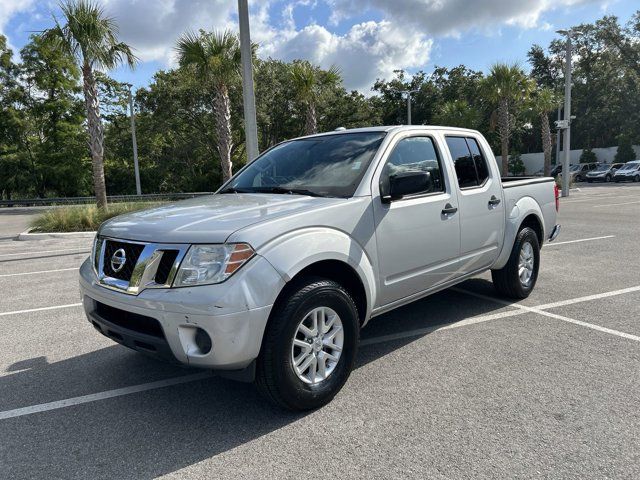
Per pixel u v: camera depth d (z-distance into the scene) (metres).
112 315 3.29
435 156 4.36
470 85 47.62
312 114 19.58
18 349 4.61
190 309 2.76
